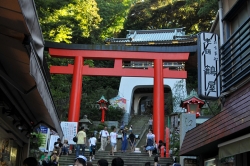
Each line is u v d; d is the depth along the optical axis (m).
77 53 17.72
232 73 7.00
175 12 40.72
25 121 7.69
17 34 3.34
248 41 6.66
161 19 42.75
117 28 41.16
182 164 10.47
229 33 7.88
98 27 34.66
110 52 17.72
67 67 17.92
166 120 30.52
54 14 17.92
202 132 7.58
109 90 34.53
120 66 17.73
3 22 3.20
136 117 33.81
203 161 8.97
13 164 7.93
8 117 6.77
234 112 5.98
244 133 5.60
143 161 14.07
